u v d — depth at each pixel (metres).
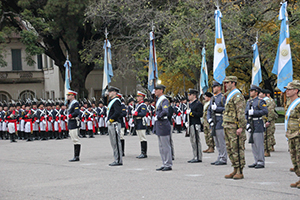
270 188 7.85
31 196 7.59
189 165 11.15
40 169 10.89
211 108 11.24
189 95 11.84
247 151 14.22
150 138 20.61
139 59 29.12
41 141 21.36
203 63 18.72
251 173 9.62
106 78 16.86
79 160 12.60
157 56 26.56
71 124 12.48
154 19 26.67
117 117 11.26
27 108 22.36
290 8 25.95
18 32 32.09
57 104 22.83
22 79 43.88
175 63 25.02
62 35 29.94
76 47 30.55
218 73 15.84
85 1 27.69
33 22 28.73
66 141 20.72
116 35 31.56
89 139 21.53
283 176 9.19
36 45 30.91
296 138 7.89
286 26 14.41
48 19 29.83
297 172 8.04
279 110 37.41
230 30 25.08
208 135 14.20
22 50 44.09
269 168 10.39
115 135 11.30
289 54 14.37
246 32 26.42
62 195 7.62
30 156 14.08
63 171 10.47
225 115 8.96
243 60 29.39
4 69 43.28
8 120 21.94
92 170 10.53
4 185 8.73
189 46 25.50
